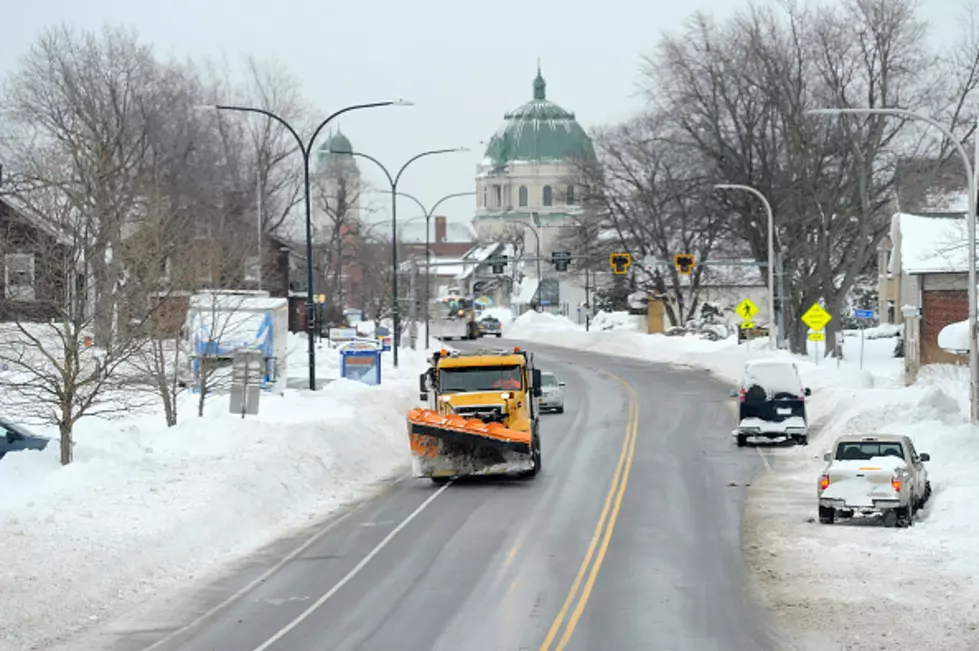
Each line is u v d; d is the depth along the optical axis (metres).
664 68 111.31
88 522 33.44
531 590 28.80
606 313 190.12
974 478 41.66
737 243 124.50
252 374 59.28
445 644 23.95
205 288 69.12
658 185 136.88
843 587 28.61
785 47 106.12
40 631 24.97
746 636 24.34
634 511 40.56
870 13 104.00
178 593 28.81
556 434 64.62
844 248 118.88
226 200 123.94
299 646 24.02
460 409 47.62
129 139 103.38
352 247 184.12
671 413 74.38
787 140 106.38
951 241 79.94
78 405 44.50
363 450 54.06
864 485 36.84
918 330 89.12
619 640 24.05
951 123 103.38
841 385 80.31
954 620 25.17
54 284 42.91
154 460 43.75
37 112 108.81
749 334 117.31
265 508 39.75
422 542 35.31
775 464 52.31
